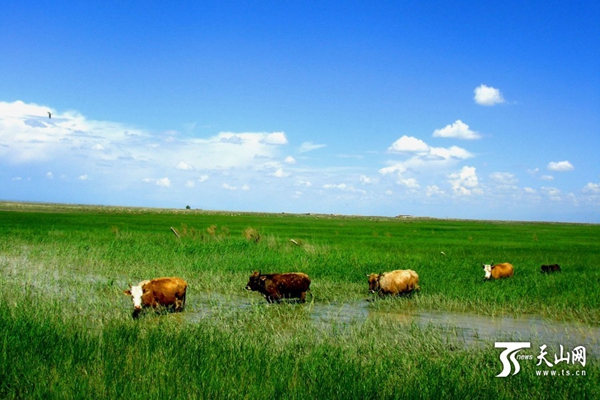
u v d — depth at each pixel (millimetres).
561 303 15141
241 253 25625
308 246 29016
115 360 7969
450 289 16953
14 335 8641
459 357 9078
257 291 16781
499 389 7699
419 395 7227
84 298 13836
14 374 7102
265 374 7801
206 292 16391
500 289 16938
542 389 7816
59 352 8117
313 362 8344
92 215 88312
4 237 32500
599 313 14109
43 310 10836
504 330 12125
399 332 11414
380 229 69375
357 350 9594
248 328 11516
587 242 49969
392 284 15984
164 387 7004
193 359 8227
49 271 19203
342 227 73125
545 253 33062
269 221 91438
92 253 24016
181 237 35281
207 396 6801
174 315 12883
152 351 8633
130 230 44750
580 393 7570
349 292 17188
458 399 7203
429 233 61188
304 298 15477
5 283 14945
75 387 6805
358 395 7102
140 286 12422
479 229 80875
